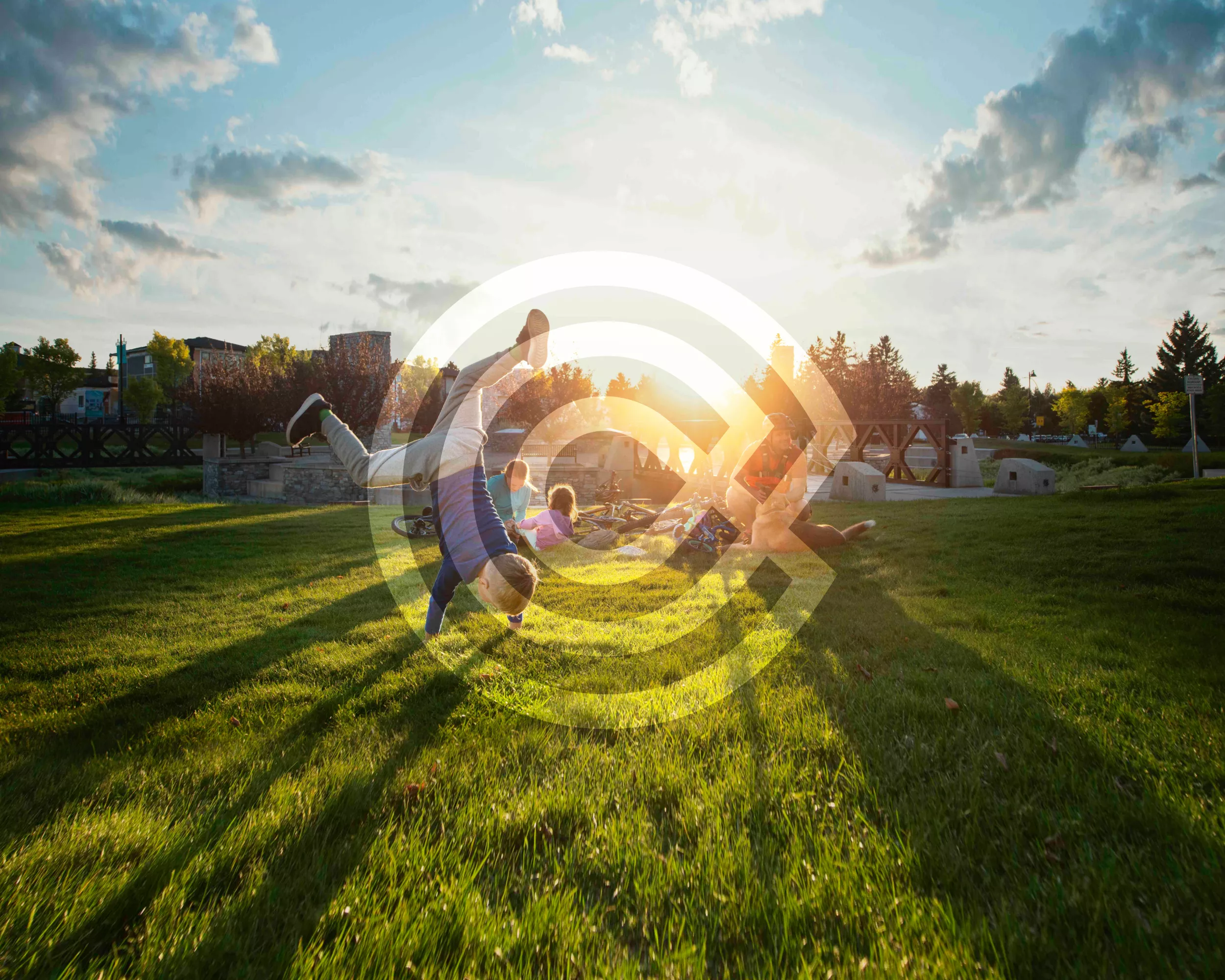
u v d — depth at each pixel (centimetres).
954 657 377
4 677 392
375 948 159
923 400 7419
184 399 2805
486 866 199
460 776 249
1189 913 166
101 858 200
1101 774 234
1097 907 166
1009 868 188
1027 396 6656
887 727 284
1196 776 231
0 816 228
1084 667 349
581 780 245
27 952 158
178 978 152
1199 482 1088
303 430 359
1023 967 147
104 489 1673
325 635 468
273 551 855
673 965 152
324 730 308
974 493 1484
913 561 672
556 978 153
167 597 600
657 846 204
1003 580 573
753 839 208
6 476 2077
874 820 215
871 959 155
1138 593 503
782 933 165
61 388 5700
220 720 318
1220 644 377
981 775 238
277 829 214
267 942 165
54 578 684
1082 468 2352
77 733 312
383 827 217
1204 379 7425
